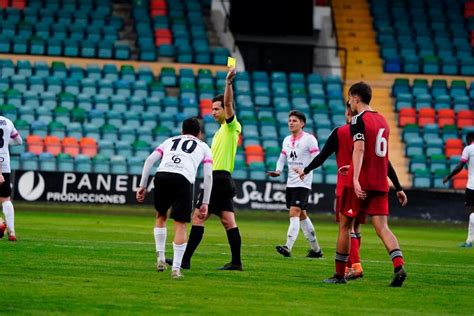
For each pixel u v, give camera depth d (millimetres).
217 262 36188
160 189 30281
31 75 89250
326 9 101688
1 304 23297
